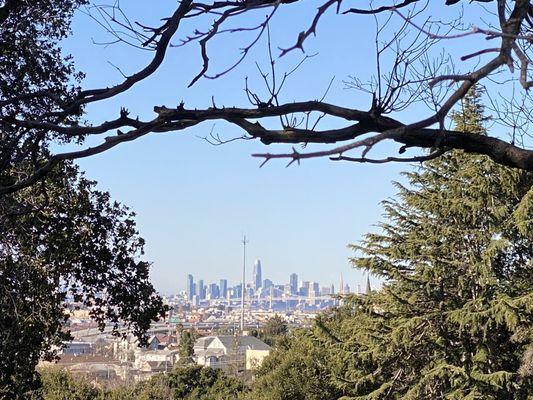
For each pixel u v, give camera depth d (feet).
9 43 29.89
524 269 68.59
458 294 68.64
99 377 205.36
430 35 7.45
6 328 33.96
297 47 8.06
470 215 66.69
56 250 35.70
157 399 156.56
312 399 86.28
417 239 68.39
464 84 7.96
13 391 35.35
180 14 11.61
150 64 11.87
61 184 35.22
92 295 38.96
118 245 39.17
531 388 58.18
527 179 64.39
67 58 33.17
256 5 9.52
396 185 72.95
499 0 9.19
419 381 63.67
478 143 11.28
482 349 61.98
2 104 13.12
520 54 7.51
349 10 10.76
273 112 10.84
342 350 70.79
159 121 11.00
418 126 7.92
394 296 66.03
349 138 10.86
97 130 11.28
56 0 31.42
